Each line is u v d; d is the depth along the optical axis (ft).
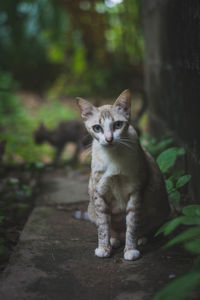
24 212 15.67
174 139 16.69
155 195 11.18
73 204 15.24
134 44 38.50
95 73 55.36
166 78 18.57
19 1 47.57
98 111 10.38
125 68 45.47
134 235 10.48
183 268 9.59
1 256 10.93
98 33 48.16
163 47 19.13
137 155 10.28
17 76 61.21
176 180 13.01
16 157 27.25
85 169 21.67
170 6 16.85
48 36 58.03
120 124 10.19
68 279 9.24
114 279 9.20
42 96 55.62
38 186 18.60
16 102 43.24
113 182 10.46
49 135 30.19
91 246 11.16
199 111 12.75
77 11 46.47
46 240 11.58
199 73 12.60
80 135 27.86
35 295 8.54
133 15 34.65
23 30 52.34
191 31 13.44
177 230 11.89
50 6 50.67
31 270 9.68
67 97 54.54
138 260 10.18
